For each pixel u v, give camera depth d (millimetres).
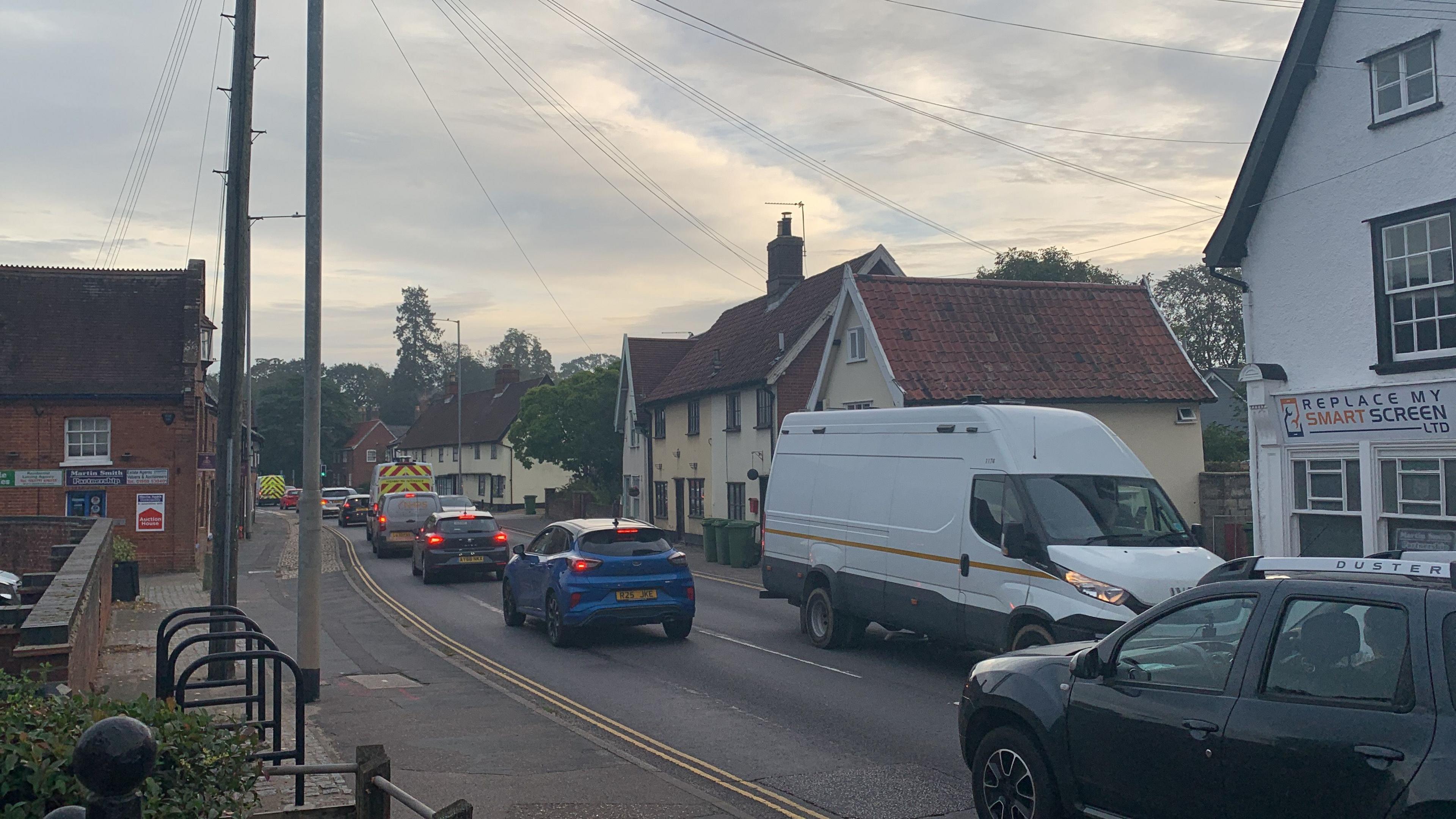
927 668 12547
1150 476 11844
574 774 7883
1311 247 14500
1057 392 22203
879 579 13148
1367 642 4578
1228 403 39938
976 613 11484
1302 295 14633
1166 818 5215
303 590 10797
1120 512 11234
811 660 13195
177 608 19281
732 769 8102
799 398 29500
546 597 14977
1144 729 5316
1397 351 13422
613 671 12547
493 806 7066
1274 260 15062
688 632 15102
